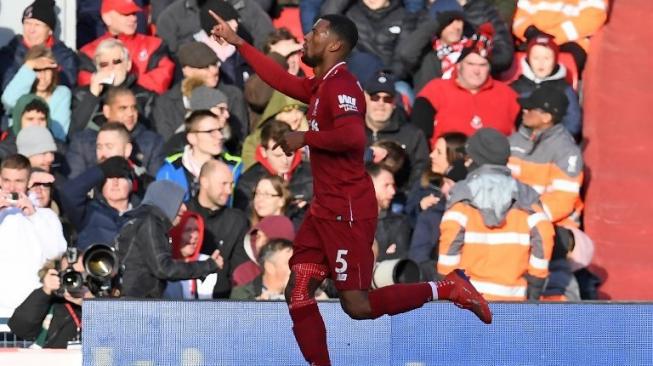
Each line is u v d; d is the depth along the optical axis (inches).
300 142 820.0
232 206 1261.1
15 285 1103.0
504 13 1579.7
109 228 1198.3
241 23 1493.6
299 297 860.6
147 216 1099.3
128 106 1306.6
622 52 1581.0
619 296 1316.4
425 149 1346.0
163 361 994.1
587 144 1480.1
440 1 1513.3
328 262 858.1
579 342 1002.1
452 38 1460.4
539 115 1312.7
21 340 1069.1
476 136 1165.7
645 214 1400.1
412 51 1462.8
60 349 1011.3
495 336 1000.2
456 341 999.6
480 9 1508.4
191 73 1346.0
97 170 1200.2
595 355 1002.1
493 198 1142.3
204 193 1200.2
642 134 1489.9
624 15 1642.5
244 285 1110.4
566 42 1576.0
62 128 1349.7
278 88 871.7
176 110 1355.8
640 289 1318.9
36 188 1190.3
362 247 844.0
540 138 1316.4
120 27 1435.8
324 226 847.1
